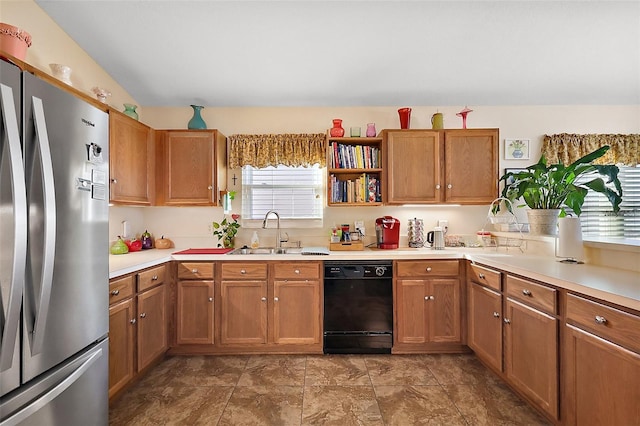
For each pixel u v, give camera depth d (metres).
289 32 2.35
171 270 2.76
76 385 1.39
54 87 1.25
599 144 3.30
